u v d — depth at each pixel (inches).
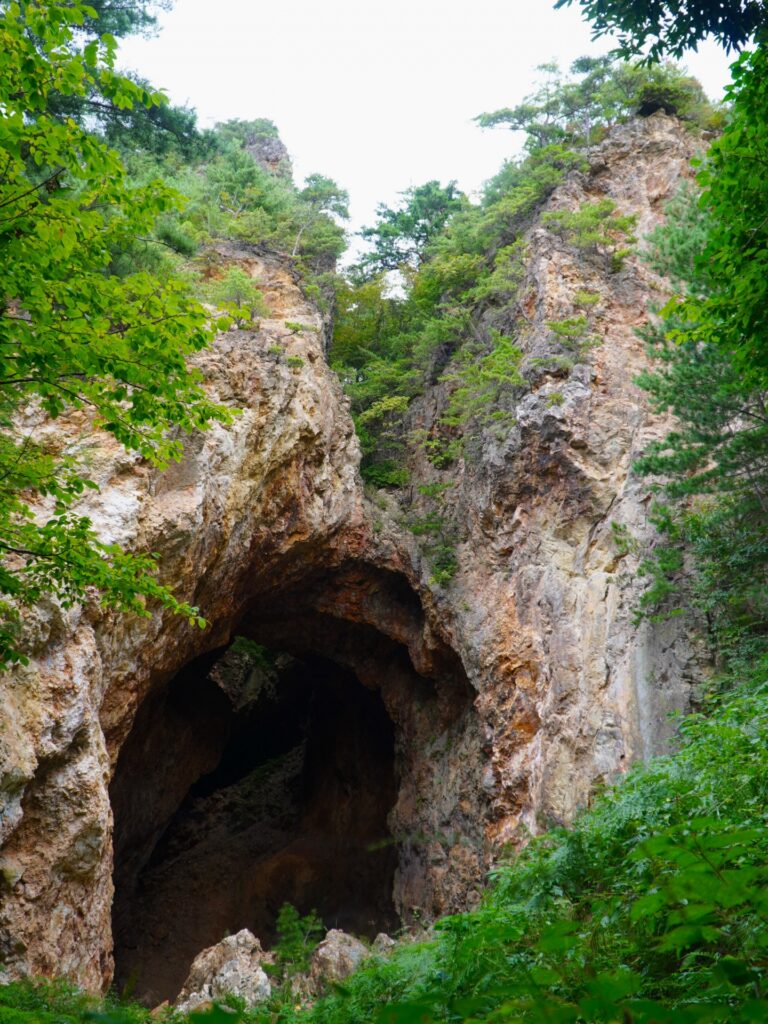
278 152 2081.7
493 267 1275.8
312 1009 308.8
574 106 1366.9
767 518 694.5
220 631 1032.2
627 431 972.6
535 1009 76.6
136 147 928.9
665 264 721.6
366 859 1222.9
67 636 657.6
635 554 882.8
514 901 283.7
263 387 964.0
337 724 1374.3
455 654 1066.7
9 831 565.3
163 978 1098.1
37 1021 265.7
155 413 349.4
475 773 992.2
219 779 1533.0
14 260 296.2
